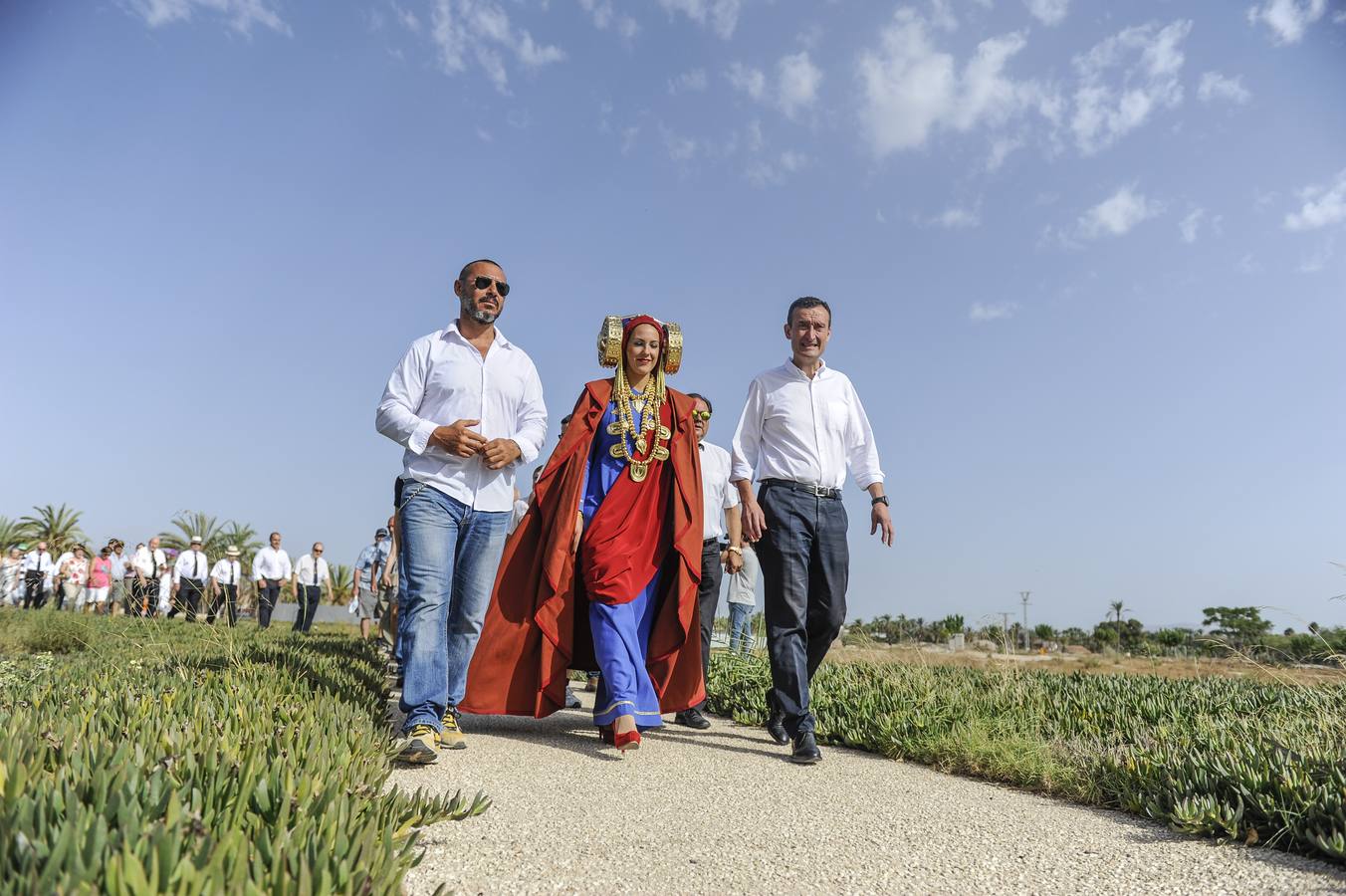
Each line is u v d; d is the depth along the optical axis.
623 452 4.95
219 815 2.03
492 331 4.84
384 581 10.34
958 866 2.74
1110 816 3.42
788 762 4.58
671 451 5.05
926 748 4.60
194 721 3.20
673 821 3.18
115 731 3.03
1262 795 3.06
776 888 2.51
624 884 2.50
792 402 4.92
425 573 4.33
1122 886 2.57
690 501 5.01
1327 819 2.89
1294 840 2.91
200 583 16.83
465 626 4.74
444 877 2.47
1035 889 2.54
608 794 3.59
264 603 17.17
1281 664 7.70
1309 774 3.22
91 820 1.75
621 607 4.71
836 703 5.73
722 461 6.88
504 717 5.89
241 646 7.16
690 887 2.49
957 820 3.31
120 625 13.55
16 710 3.32
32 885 1.40
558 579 4.76
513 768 4.07
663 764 4.36
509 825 3.03
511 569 5.03
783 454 4.88
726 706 6.69
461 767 4.03
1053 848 2.95
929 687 6.38
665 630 4.98
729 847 2.88
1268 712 5.60
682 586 4.92
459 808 3.01
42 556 25.19
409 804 2.78
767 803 3.53
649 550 4.93
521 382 4.82
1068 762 4.03
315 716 3.64
